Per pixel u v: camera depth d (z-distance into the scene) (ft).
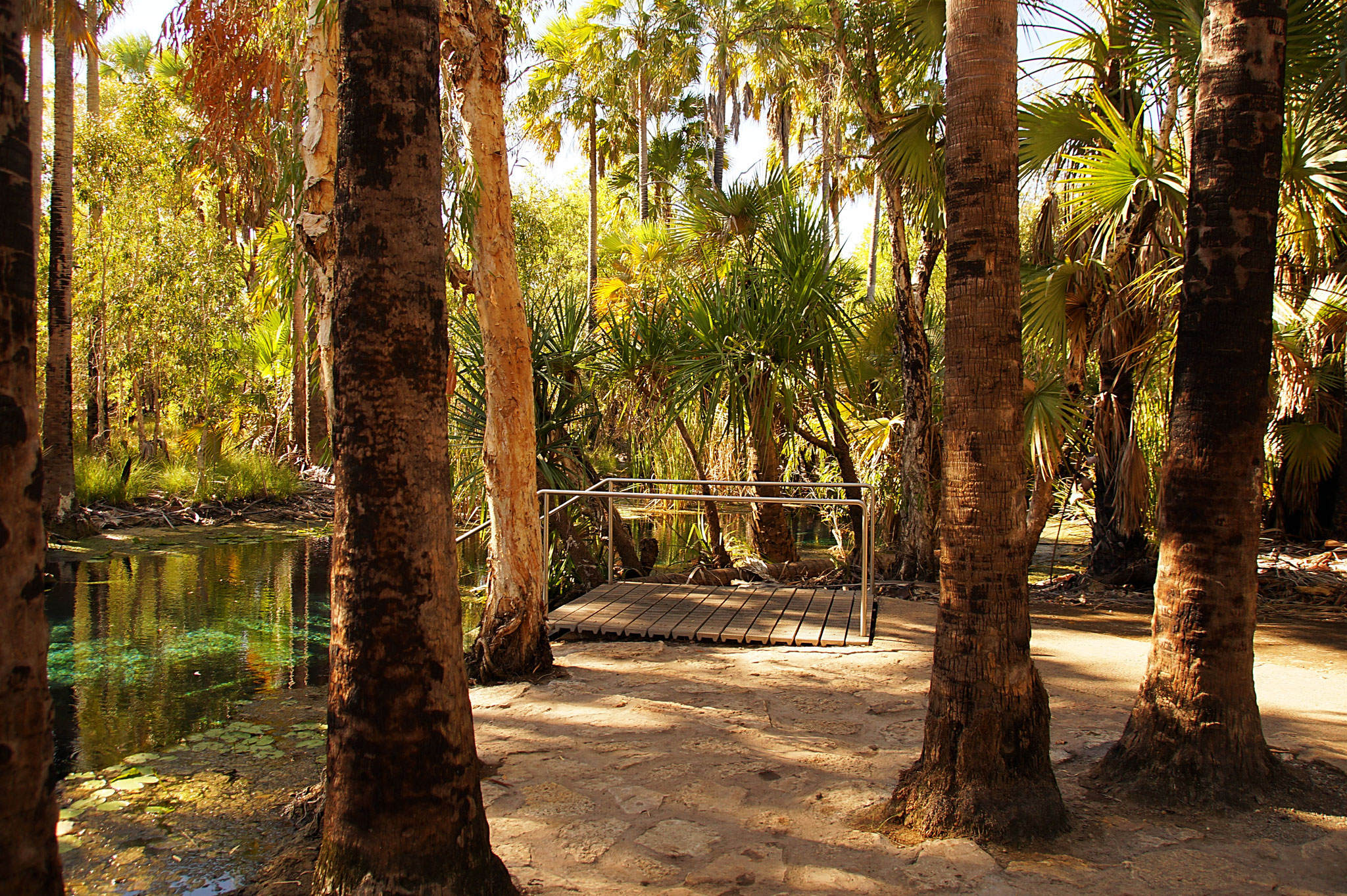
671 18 57.52
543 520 22.18
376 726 8.08
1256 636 21.45
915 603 24.97
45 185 62.18
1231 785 11.68
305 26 14.34
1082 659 19.52
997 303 10.54
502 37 17.26
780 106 61.36
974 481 10.74
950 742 10.99
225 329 64.03
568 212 113.50
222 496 54.08
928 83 28.30
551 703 16.66
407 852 8.09
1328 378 33.81
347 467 8.13
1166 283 22.49
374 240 7.98
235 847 11.83
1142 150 21.88
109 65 70.23
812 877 10.11
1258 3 11.50
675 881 10.12
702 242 35.60
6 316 5.89
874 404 36.32
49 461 43.11
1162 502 12.49
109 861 11.41
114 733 16.65
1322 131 21.01
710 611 23.34
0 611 5.94
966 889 9.68
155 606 29.09
